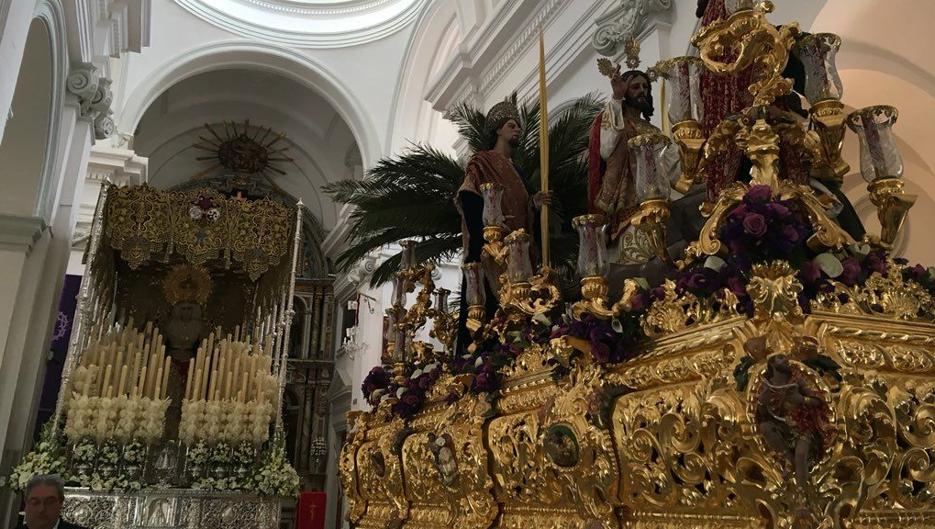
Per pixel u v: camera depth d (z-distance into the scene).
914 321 1.74
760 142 1.88
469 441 2.74
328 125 19.03
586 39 6.98
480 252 3.75
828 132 2.04
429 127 14.66
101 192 7.64
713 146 2.13
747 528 1.53
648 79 3.16
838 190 2.24
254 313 8.98
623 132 3.00
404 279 4.25
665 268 2.33
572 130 5.52
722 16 2.40
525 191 3.81
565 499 2.21
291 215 8.52
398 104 14.86
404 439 3.45
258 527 6.73
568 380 2.25
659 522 1.82
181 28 14.73
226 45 15.09
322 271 19.70
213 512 6.62
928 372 1.65
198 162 20.09
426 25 13.93
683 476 1.66
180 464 6.84
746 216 1.65
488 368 2.71
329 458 17.14
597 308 2.08
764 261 1.68
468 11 10.20
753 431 1.43
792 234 1.63
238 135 19.77
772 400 1.40
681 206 2.67
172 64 14.59
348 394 15.75
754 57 1.98
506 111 4.14
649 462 1.78
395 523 3.48
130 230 7.85
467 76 9.49
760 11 1.98
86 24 7.09
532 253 3.71
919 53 5.08
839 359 1.53
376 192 6.62
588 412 1.99
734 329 1.61
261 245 8.31
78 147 7.73
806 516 1.34
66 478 6.24
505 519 2.61
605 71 3.14
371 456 3.82
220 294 9.06
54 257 7.32
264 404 7.13
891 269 1.84
